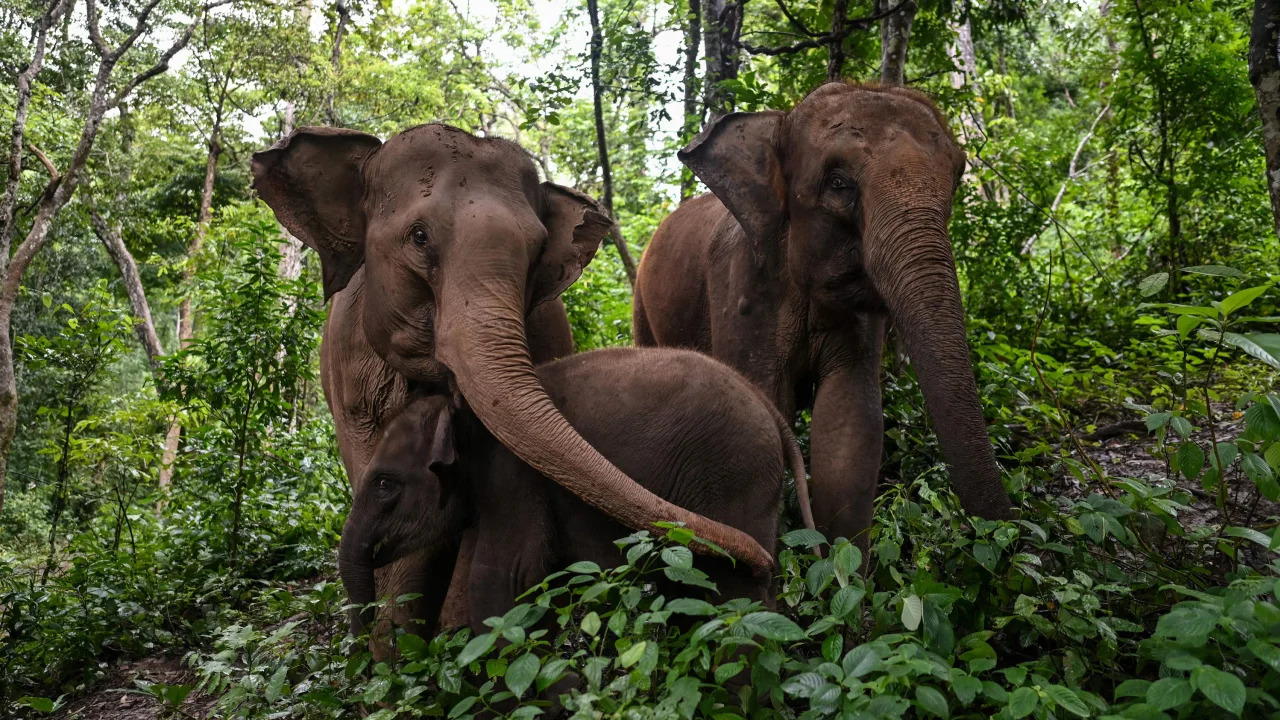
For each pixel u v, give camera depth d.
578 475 3.28
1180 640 2.62
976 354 7.11
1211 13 10.60
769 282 4.67
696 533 3.15
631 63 8.92
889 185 3.94
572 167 21.80
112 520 8.44
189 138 29.88
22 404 18.72
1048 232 15.84
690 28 9.59
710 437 3.53
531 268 3.90
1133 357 7.68
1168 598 3.67
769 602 3.54
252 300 7.41
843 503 4.46
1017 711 2.50
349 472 4.73
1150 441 6.49
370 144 4.24
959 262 9.32
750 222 4.59
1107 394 7.27
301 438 8.73
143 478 8.34
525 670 2.66
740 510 3.54
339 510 7.88
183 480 8.53
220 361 7.43
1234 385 7.38
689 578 2.79
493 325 3.51
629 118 16.42
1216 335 3.29
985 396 5.94
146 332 24.69
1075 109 19.62
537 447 3.34
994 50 18.62
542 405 3.39
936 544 3.65
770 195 4.57
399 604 4.04
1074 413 7.24
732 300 4.85
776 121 4.65
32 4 19.86
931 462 5.61
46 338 8.00
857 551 3.09
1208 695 2.39
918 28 8.55
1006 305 9.24
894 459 5.66
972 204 9.36
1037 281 9.68
